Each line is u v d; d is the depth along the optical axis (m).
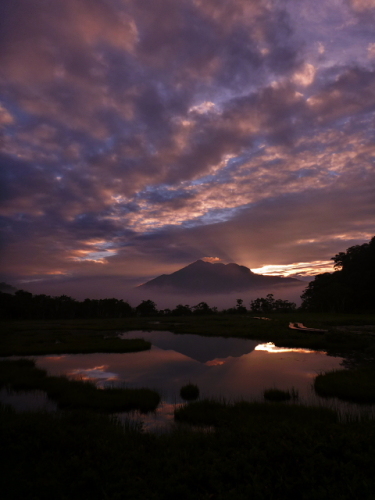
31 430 6.76
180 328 37.12
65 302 91.75
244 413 8.10
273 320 44.97
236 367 15.66
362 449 5.34
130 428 7.34
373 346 19.23
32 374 13.74
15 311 80.94
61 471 5.17
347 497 4.18
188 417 8.30
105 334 34.25
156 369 15.56
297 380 12.95
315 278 87.06
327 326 33.56
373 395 10.02
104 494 4.48
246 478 4.81
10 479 5.07
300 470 4.86
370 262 70.69
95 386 11.77
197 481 4.78
